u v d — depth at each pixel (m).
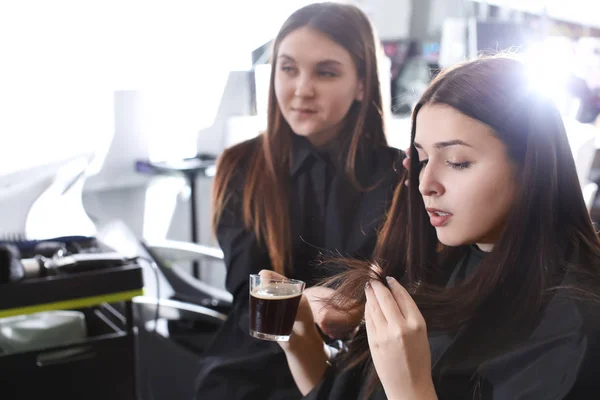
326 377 1.36
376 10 5.28
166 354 2.34
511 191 1.06
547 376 0.96
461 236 1.08
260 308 1.30
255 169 1.90
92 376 1.83
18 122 3.33
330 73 1.78
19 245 1.95
